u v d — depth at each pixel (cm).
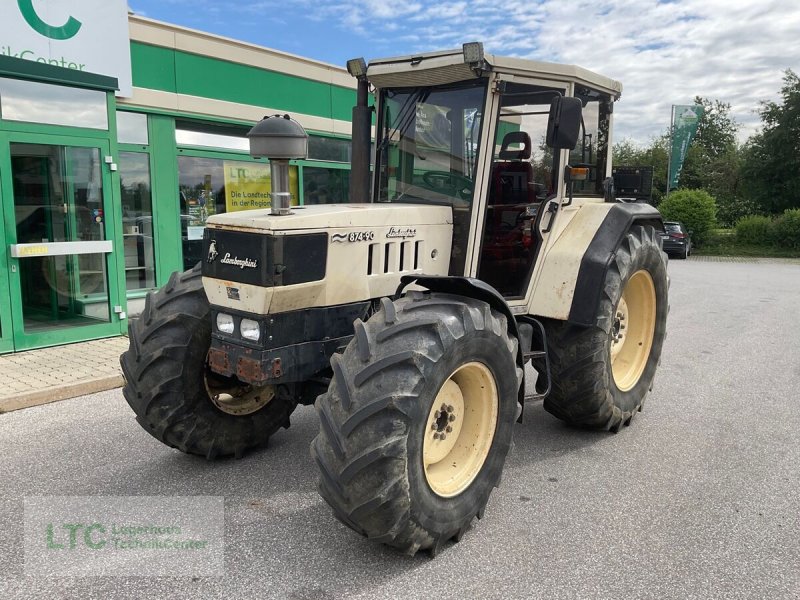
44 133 651
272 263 299
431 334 282
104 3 741
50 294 686
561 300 404
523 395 345
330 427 270
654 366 498
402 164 403
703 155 4603
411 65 373
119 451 422
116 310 728
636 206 468
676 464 409
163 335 374
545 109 398
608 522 333
